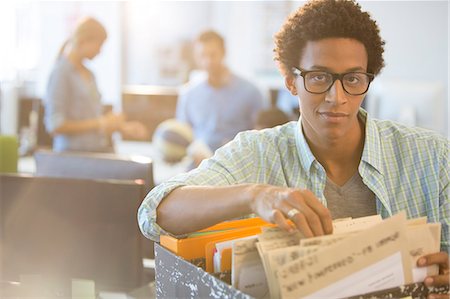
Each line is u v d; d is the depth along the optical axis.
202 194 0.98
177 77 6.27
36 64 6.42
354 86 1.04
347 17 1.01
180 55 6.25
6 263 1.46
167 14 6.24
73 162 1.69
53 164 1.71
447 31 5.30
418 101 3.79
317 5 1.05
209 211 0.95
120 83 6.39
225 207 0.93
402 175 1.17
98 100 3.57
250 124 3.92
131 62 6.38
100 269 1.40
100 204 1.38
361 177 1.17
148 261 1.75
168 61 6.29
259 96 3.91
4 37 6.17
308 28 1.03
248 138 1.24
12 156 2.99
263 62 5.99
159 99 3.93
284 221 0.81
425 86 3.80
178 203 1.00
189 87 3.96
